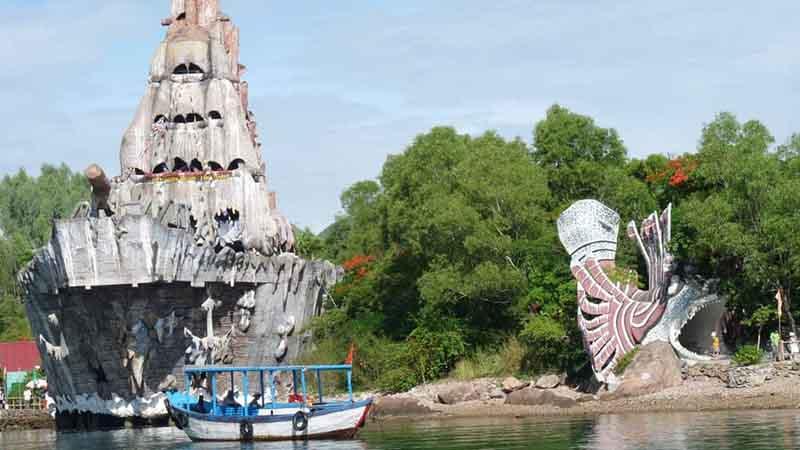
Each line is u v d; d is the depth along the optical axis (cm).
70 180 16062
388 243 9738
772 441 4591
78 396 8006
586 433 5344
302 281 8919
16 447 6612
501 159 8612
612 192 8988
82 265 7244
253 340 8456
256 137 9769
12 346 11250
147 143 9175
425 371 8006
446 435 5734
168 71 9281
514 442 5144
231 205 8862
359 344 8475
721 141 7450
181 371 7856
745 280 7019
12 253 13762
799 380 6369
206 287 7912
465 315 8444
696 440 4766
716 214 6994
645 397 6606
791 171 7775
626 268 7388
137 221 7175
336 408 5862
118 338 7575
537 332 7375
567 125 10169
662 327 6881
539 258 8200
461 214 8025
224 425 5941
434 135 9406
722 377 6625
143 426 7819
